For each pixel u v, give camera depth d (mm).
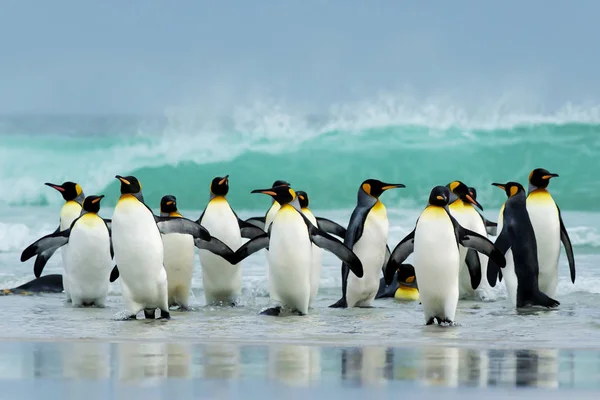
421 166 71750
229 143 73250
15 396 15219
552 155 72375
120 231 24969
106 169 71562
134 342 21047
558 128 74375
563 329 24062
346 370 17406
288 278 26875
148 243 24984
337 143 73250
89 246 29000
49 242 29312
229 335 22844
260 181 70438
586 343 21359
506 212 28875
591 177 71000
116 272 29234
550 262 29438
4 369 17375
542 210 29188
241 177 70625
